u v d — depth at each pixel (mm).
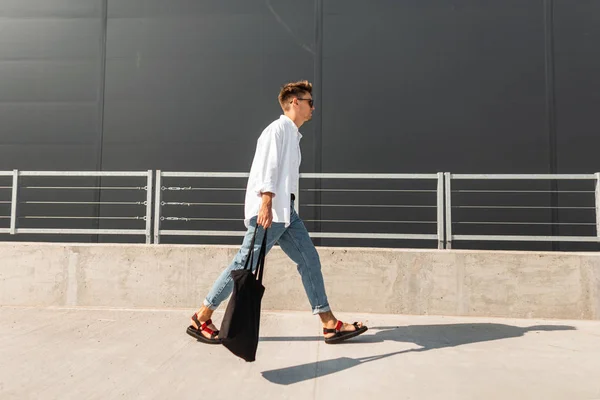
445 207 3594
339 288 3400
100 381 2002
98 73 5273
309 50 5148
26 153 5207
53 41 5344
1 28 5383
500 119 4910
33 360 2281
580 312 3252
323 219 4938
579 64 4898
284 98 2604
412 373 2105
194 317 2607
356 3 5168
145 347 2508
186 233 3652
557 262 3289
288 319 3189
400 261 3381
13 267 3596
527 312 3285
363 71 5082
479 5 5055
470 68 4996
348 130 5023
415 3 5121
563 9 4969
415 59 5055
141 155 5141
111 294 3535
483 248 4770
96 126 5207
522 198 4793
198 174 3684
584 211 4730
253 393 1870
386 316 3305
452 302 3332
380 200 4914
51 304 3561
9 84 5309
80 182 5156
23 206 5117
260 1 5242
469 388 1922
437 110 4977
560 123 4852
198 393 1871
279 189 2371
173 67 5234
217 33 5246
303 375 2082
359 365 2221
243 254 2432
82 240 5078
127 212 5102
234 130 5125
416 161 4934
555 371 2135
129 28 5309
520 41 4980
